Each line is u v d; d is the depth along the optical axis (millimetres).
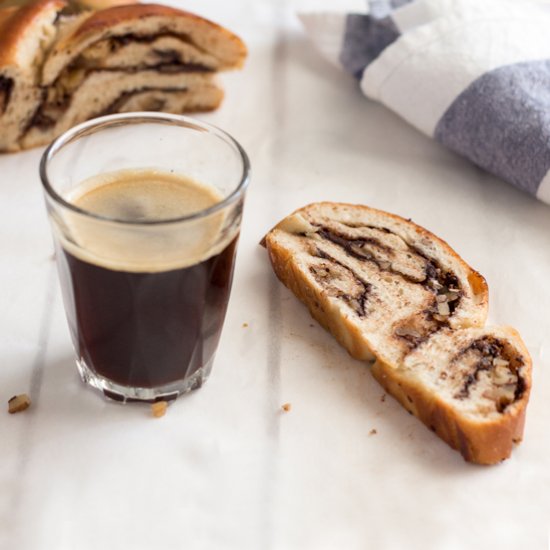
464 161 616
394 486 457
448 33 613
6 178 584
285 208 575
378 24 643
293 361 498
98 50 591
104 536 438
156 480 455
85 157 471
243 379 490
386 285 511
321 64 682
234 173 464
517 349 483
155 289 444
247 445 468
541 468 465
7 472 456
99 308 450
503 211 583
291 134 626
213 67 620
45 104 595
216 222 443
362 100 656
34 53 585
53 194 435
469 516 449
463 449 464
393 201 585
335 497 453
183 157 479
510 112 578
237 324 512
